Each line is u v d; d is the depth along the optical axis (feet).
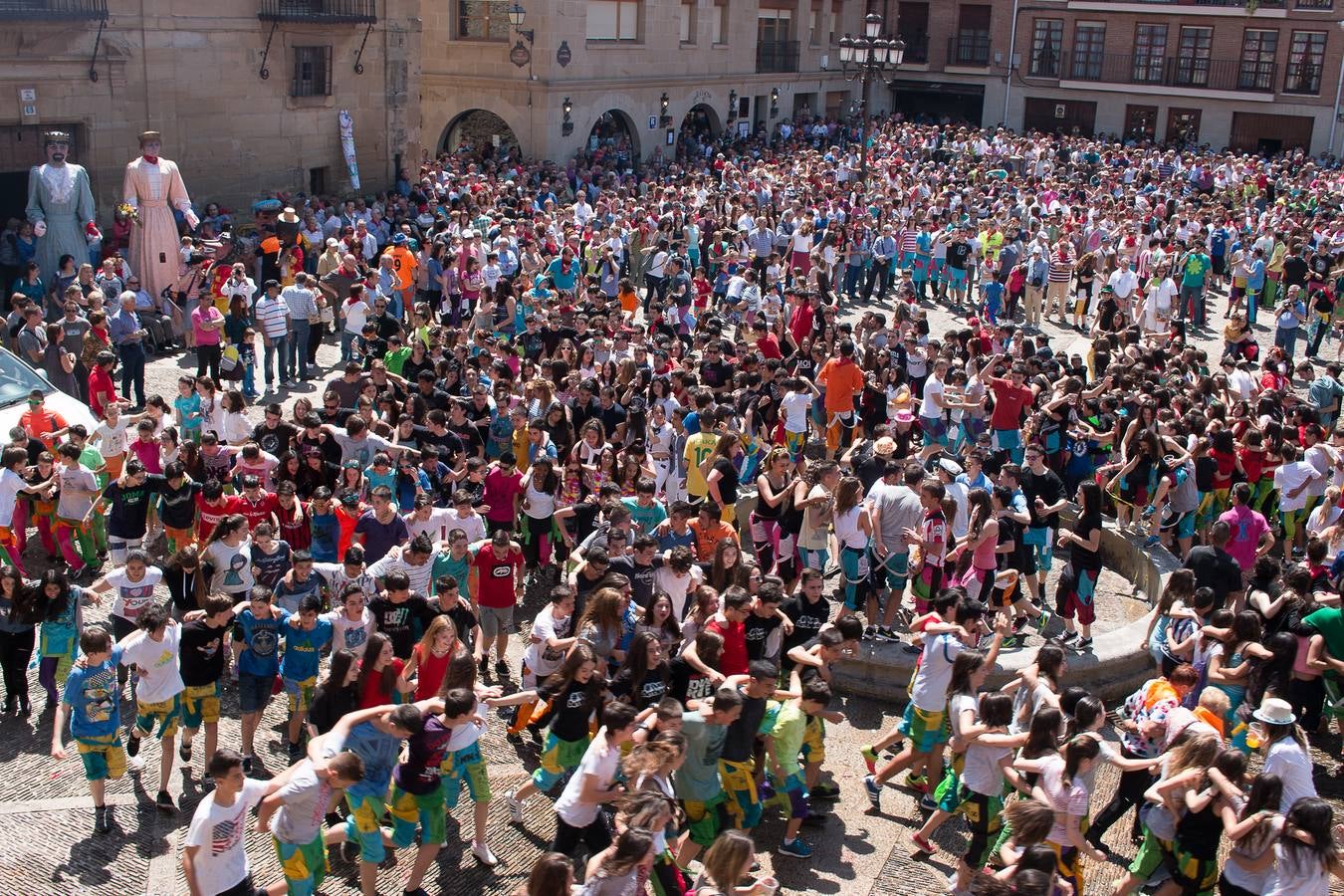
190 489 37.81
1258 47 168.66
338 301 67.56
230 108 83.76
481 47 120.88
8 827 27.63
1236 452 47.06
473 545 34.96
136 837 27.61
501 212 88.02
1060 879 24.04
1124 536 47.37
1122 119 179.73
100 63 74.59
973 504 37.27
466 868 27.53
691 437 43.70
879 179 117.70
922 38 190.49
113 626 32.04
